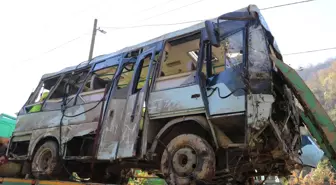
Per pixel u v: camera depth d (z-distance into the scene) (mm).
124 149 4746
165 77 4805
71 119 6070
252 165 4363
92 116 5660
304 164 4676
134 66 5559
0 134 8938
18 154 7285
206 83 4305
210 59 4492
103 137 5203
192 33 4879
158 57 5094
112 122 5180
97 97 5871
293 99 4535
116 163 5410
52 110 6695
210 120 4082
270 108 3717
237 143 4031
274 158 4195
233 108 3891
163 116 4539
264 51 4074
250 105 3789
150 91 4828
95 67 6406
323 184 13461
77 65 7039
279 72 4160
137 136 4637
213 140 4184
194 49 5305
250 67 3988
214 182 4426
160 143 4656
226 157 4145
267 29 4379
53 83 7590
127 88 5293
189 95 4359
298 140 4609
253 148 3936
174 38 5117
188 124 4551
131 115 4863
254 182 5320
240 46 4234
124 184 6398
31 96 7664
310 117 3936
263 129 3723
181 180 4055
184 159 4191
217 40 4262
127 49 5977
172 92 4574
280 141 3896
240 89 3934
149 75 4992
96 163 6285
